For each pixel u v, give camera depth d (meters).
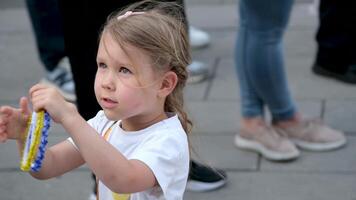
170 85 2.96
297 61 7.80
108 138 3.05
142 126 2.98
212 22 9.34
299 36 8.59
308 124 5.78
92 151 2.63
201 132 6.16
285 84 5.52
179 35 2.98
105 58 2.84
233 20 9.37
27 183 5.52
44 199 5.30
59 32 7.21
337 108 6.59
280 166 5.58
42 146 2.65
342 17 6.99
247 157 5.71
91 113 4.48
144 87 2.84
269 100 5.56
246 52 5.36
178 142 2.92
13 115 2.83
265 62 5.29
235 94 7.02
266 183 5.36
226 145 5.90
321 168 5.54
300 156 5.71
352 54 7.07
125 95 2.81
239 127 6.25
